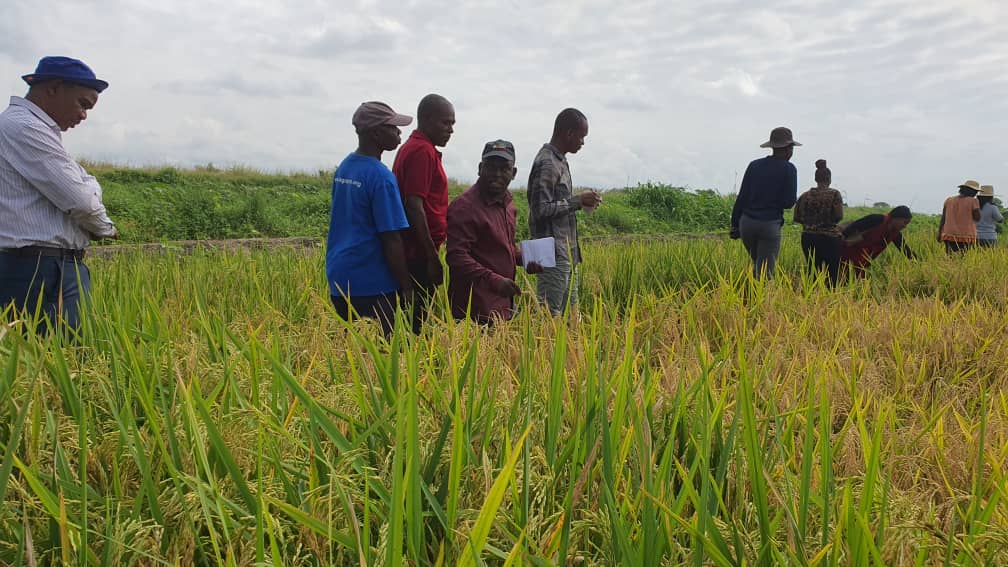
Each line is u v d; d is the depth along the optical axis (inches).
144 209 701.3
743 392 69.5
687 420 89.1
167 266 252.8
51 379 91.6
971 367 148.3
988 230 495.2
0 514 58.7
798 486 79.4
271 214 768.3
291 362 121.0
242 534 66.6
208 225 696.4
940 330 166.4
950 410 118.3
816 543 67.6
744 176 346.9
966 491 85.1
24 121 150.5
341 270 171.5
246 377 101.0
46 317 112.3
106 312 127.0
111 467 76.5
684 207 1111.6
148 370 100.3
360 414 94.3
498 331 132.0
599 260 319.6
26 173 151.0
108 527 61.6
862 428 77.3
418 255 187.6
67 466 71.7
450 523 64.0
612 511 61.5
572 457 79.6
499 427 85.7
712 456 84.4
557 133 224.8
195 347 106.3
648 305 166.9
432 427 85.4
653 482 68.9
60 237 157.2
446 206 195.0
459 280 184.7
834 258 352.5
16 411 80.7
